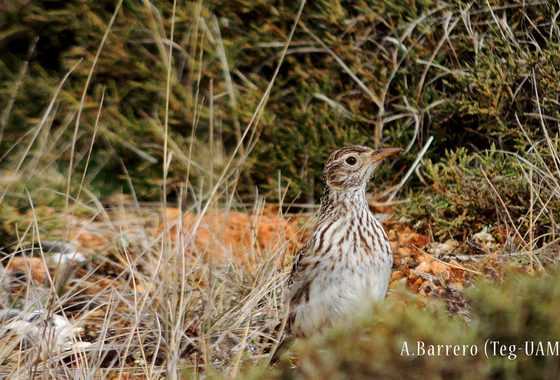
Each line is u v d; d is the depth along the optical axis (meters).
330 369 6.64
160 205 14.55
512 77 12.74
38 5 15.90
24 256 10.88
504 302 6.71
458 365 6.49
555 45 12.39
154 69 15.34
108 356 9.95
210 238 11.34
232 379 7.78
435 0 14.09
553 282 6.86
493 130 13.21
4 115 14.43
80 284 11.45
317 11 14.96
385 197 13.68
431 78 14.02
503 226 11.84
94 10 15.57
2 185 13.25
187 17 15.07
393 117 13.85
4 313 10.38
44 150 14.60
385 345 6.52
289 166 14.41
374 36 14.55
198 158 14.66
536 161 11.87
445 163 13.49
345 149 9.66
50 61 16.27
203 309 10.16
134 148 14.98
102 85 15.51
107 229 13.10
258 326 10.16
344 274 9.18
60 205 13.66
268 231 12.98
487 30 13.52
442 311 7.12
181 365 9.20
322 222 9.48
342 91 14.75
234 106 14.17
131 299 10.93
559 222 11.27
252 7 15.11
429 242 12.18
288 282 9.52
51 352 9.12
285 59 15.05
